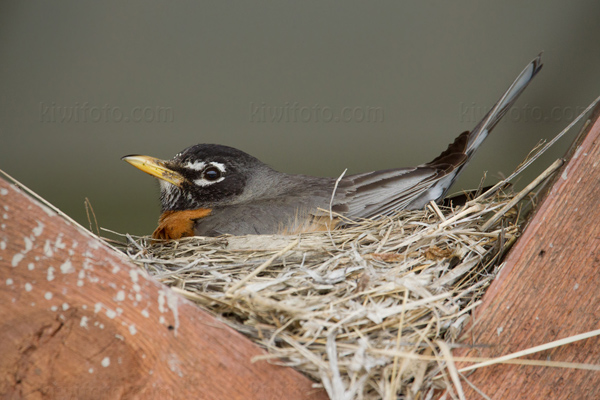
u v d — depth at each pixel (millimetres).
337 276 5328
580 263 4750
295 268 5785
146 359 4273
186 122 11375
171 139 11586
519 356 4617
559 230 4781
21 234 4234
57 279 4254
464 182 11320
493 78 10812
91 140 11344
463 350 4648
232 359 4309
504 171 10914
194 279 5449
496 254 5539
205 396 4281
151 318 4285
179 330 4285
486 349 4668
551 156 10406
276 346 4500
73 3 9578
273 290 5145
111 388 4258
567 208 4793
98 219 11930
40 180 11555
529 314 4727
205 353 4297
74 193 11805
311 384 4375
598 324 4691
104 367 4262
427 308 4824
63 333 4254
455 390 4523
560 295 4734
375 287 5031
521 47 10359
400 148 11805
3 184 4234
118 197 12000
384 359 4438
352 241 6391
